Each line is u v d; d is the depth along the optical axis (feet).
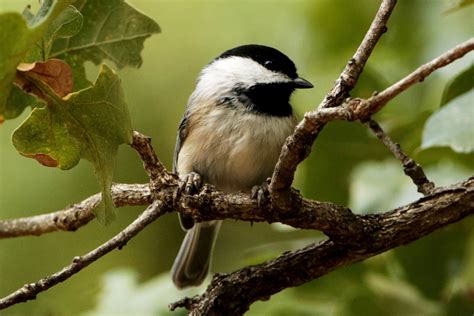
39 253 33.55
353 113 13.84
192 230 29.86
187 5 35.55
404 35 27.40
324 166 25.16
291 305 24.66
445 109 19.63
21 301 16.07
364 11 29.73
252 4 34.27
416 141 23.77
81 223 21.61
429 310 23.45
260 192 17.13
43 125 14.14
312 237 25.61
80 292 30.50
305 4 31.17
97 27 17.01
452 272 23.18
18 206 31.83
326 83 30.50
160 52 35.24
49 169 32.42
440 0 26.96
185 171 25.70
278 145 24.66
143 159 17.20
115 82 13.58
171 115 34.76
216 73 25.66
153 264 34.53
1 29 11.56
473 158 22.99
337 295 24.45
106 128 14.07
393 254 23.52
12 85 13.52
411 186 23.13
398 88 13.35
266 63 25.43
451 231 23.24
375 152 24.56
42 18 12.73
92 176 32.45
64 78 13.70
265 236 34.94
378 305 23.47
